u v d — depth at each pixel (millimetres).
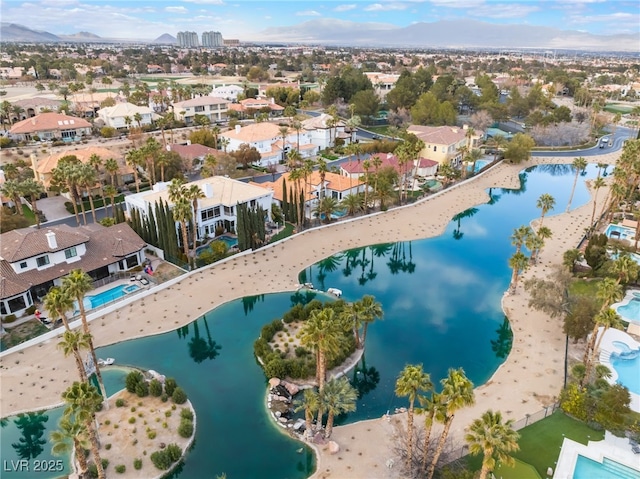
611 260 66188
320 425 41031
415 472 35719
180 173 101688
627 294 61375
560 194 112938
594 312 51250
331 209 87188
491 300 64875
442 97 188750
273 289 65500
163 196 78438
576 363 49188
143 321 57281
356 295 66000
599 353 50469
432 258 78625
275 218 85812
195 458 38438
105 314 58188
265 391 46625
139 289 63094
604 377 45938
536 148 153625
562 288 60062
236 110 174625
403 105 179000
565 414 42188
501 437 28266
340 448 39062
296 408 41906
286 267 71750
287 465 37906
